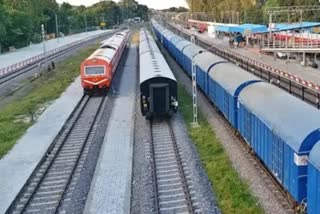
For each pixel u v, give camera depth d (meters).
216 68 32.56
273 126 17.17
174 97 31.14
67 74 58.34
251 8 114.00
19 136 29.02
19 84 51.47
